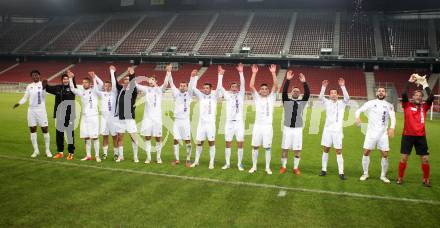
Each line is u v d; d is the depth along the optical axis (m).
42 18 53.38
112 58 44.84
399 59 33.56
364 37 37.12
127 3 46.38
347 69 36.56
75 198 6.39
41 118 9.57
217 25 43.59
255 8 45.16
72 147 9.55
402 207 6.33
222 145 12.34
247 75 37.75
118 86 9.40
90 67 43.84
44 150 10.58
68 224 5.30
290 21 41.91
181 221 5.48
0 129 14.00
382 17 39.84
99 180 7.53
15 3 47.78
